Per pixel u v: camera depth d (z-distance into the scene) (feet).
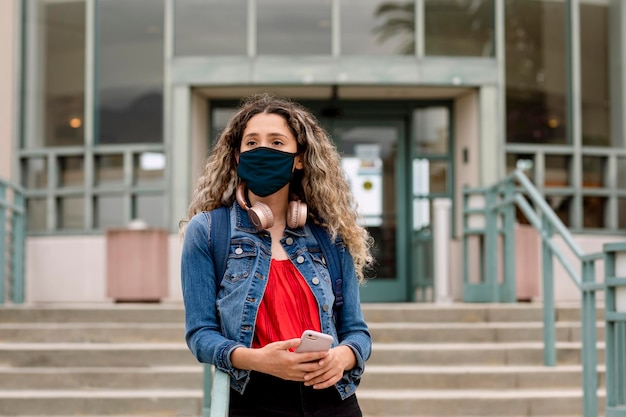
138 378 22.99
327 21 34.55
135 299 31.27
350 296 9.17
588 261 19.15
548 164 35.53
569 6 35.96
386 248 36.45
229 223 8.99
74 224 34.94
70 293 34.35
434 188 36.63
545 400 21.80
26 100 35.32
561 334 25.77
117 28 34.99
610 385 16.21
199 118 35.17
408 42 34.76
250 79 33.94
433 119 36.86
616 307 16.28
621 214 36.19
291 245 9.00
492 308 27.09
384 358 24.14
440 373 22.95
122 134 34.71
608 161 35.94
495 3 35.24
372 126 36.83
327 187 9.25
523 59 35.55
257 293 8.67
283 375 8.17
